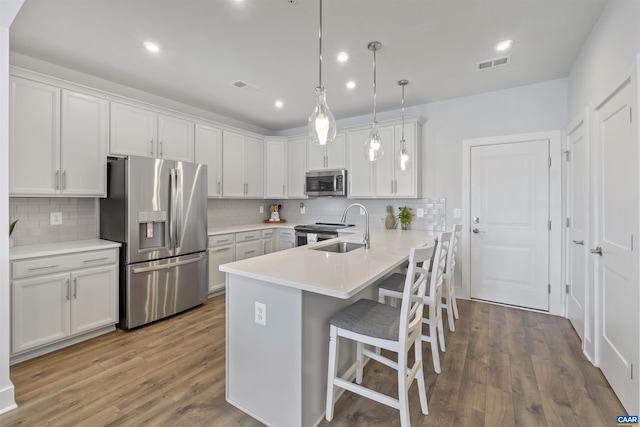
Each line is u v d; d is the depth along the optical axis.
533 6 2.00
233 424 1.66
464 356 2.36
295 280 1.53
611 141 1.93
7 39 1.73
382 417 1.70
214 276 3.77
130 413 1.73
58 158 2.61
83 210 3.04
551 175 3.25
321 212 4.96
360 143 4.20
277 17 2.10
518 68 2.92
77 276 2.55
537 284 3.34
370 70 2.93
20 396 1.87
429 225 3.95
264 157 4.85
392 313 1.74
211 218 4.42
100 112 2.88
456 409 1.75
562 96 3.18
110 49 2.53
